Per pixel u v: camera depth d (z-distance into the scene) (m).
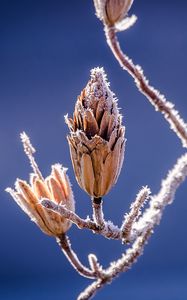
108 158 0.42
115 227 0.42
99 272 0.43
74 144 0.42
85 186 0.42
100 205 0.42
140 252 0.43
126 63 0.40
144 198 0.42
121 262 0.43
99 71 0.42
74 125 0.42
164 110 0.40
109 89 0.42
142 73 0.40
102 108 0.42
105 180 0.42
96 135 0.41
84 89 0.42
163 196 0.41
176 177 0.41
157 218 0.42
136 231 0.42
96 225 0.42
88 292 0.43
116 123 0.42
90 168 0.42
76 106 0.42
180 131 0.40
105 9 0.40
